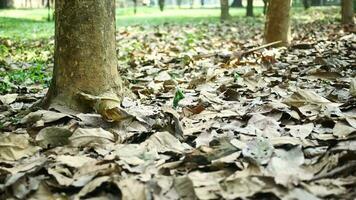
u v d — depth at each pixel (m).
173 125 2.44
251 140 2.21
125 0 25.67
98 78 2.80
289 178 1.86
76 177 2.01
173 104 2.92
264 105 2.69
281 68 4.07
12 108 3.07
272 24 5.67
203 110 2.78
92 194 1.90
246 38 8.12
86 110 2.75
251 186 1.86
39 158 2.16
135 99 3.11
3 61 5.11
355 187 1.87
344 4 9.86
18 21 12.62
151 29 10.00
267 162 2.01
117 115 2.54
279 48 5.23
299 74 3.71
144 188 1.87
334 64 3.96
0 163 2.16
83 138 2.31
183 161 2.06
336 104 2.65
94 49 2.79
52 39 7.93
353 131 2.22
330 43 5.34
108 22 2.84
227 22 12.83
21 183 1.95
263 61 4.41
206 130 2.46
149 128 2.52
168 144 2.26
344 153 1.99
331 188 1.85
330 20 12.34
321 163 2.00
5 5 20.59
